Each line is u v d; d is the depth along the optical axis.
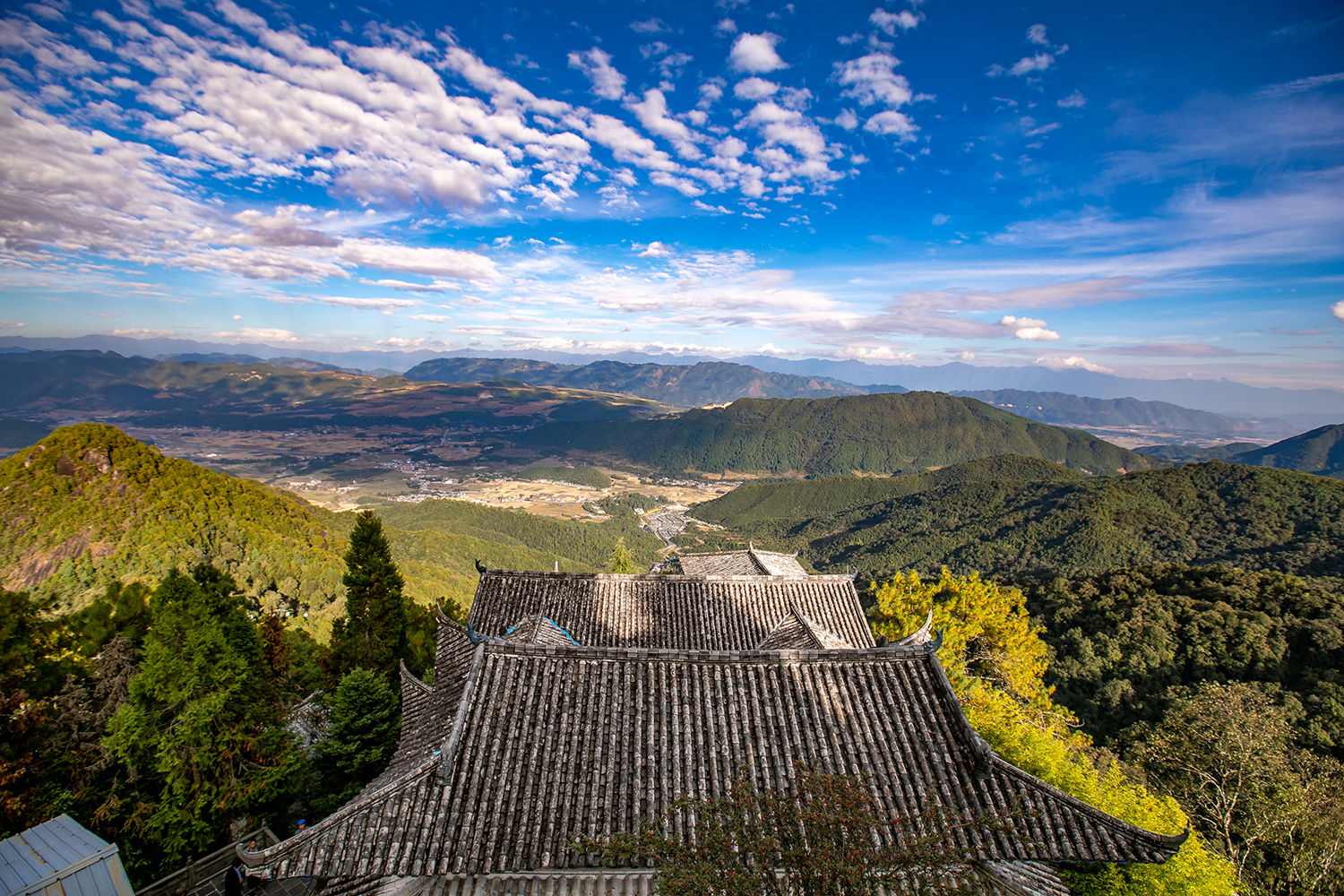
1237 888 21.58
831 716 14.14
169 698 21.80
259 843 23.31
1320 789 28.67
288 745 25.31
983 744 13.04
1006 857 11.55
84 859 15.46
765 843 10.05
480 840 11.44
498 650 14.84
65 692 23.30
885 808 12.34
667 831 11.70
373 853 11.01
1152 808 21.72
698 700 14.34
